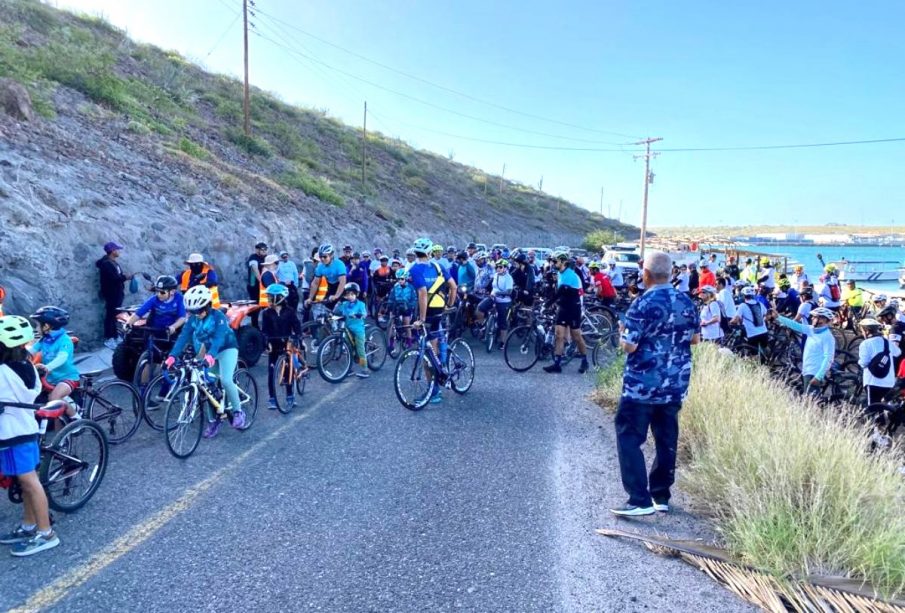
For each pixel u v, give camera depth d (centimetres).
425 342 734
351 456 557
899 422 636
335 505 451
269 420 672
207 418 611
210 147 2048
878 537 340
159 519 425
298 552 380
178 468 525
